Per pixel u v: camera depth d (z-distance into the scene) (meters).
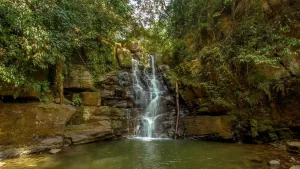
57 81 8.70
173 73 11.84
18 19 5.83
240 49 9.10
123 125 9.86
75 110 8.66
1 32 6.02
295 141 7.35
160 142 8.59
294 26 8.52
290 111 7.92
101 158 6.20
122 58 12.46
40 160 5.95
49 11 7.11
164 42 16.80
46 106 7.75
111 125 9.38
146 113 10.95
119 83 11.03
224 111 9.07
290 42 7.77
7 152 6.19
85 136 8.39
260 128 8.05
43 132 7.40
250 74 8.86
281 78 8.12
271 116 8.23
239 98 8.88
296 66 8.02
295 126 7.68
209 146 7.73
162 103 11.09
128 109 10.47
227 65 9.59
